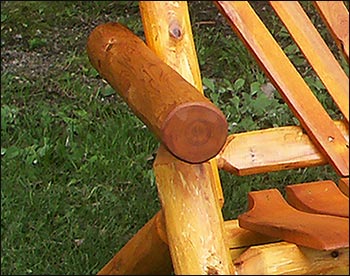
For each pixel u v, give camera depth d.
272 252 2.07
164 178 2.03
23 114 4.20
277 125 4.10
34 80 4.58
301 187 2.51
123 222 3.41
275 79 2.23
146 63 2.20
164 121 1.89
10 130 4.05
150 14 2.42
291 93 2.23
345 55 2.23
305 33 2.23
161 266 2.54
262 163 2.24
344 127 2.28
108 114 4.19
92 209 3.47
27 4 5.43
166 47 2.41
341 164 2.22
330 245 1.98
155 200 3.54
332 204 2.38
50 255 3.22
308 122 2.23
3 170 3.68
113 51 2.44
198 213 2.01
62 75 4.60
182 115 1.88
